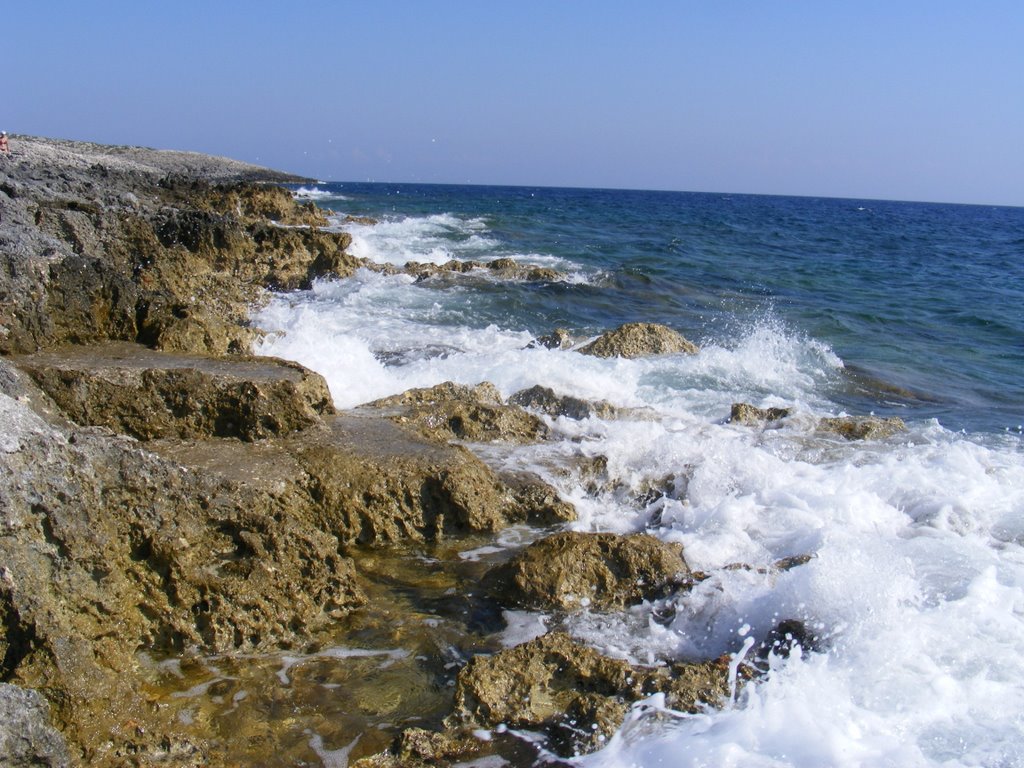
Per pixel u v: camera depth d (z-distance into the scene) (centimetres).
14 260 998
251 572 648
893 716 532
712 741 512
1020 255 4700
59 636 538
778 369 1542
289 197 3709
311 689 590
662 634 651
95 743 523
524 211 6769
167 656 615
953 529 835
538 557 702
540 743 535
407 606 695
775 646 614
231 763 519
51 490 568
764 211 9894
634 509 898
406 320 1806
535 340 1612
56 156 4331
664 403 1273
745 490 905
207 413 848
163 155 8338
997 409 1405
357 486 782
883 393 1474
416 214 5588
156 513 635
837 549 702
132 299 1102
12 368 787
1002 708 540
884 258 4012
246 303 1825
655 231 4975
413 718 564
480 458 935
